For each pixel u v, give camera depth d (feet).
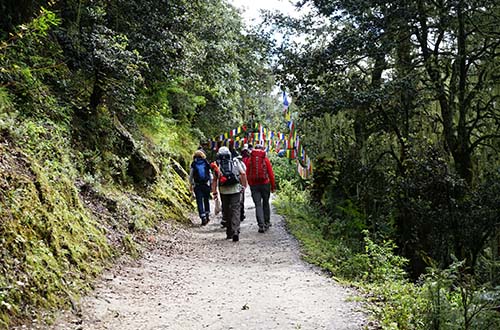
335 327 16.33
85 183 26.73
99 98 32.68
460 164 47.42
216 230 38.27
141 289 20.03
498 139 49.14
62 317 15.12
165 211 37.52
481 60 47.50
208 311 17.85
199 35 62.69
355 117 50.62
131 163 36.99
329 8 47.52
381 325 16.40
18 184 17.98
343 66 49.21
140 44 34.04
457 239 42.93
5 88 23.81
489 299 15.62
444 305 16.28
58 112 27.73
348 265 26.30
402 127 49.90
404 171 48.03
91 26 31.45
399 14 43.80
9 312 13.37
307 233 36.94
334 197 52.65
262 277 23.89
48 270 16.39
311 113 47.44
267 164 37.55
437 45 47.21
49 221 18.47
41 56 28.04
